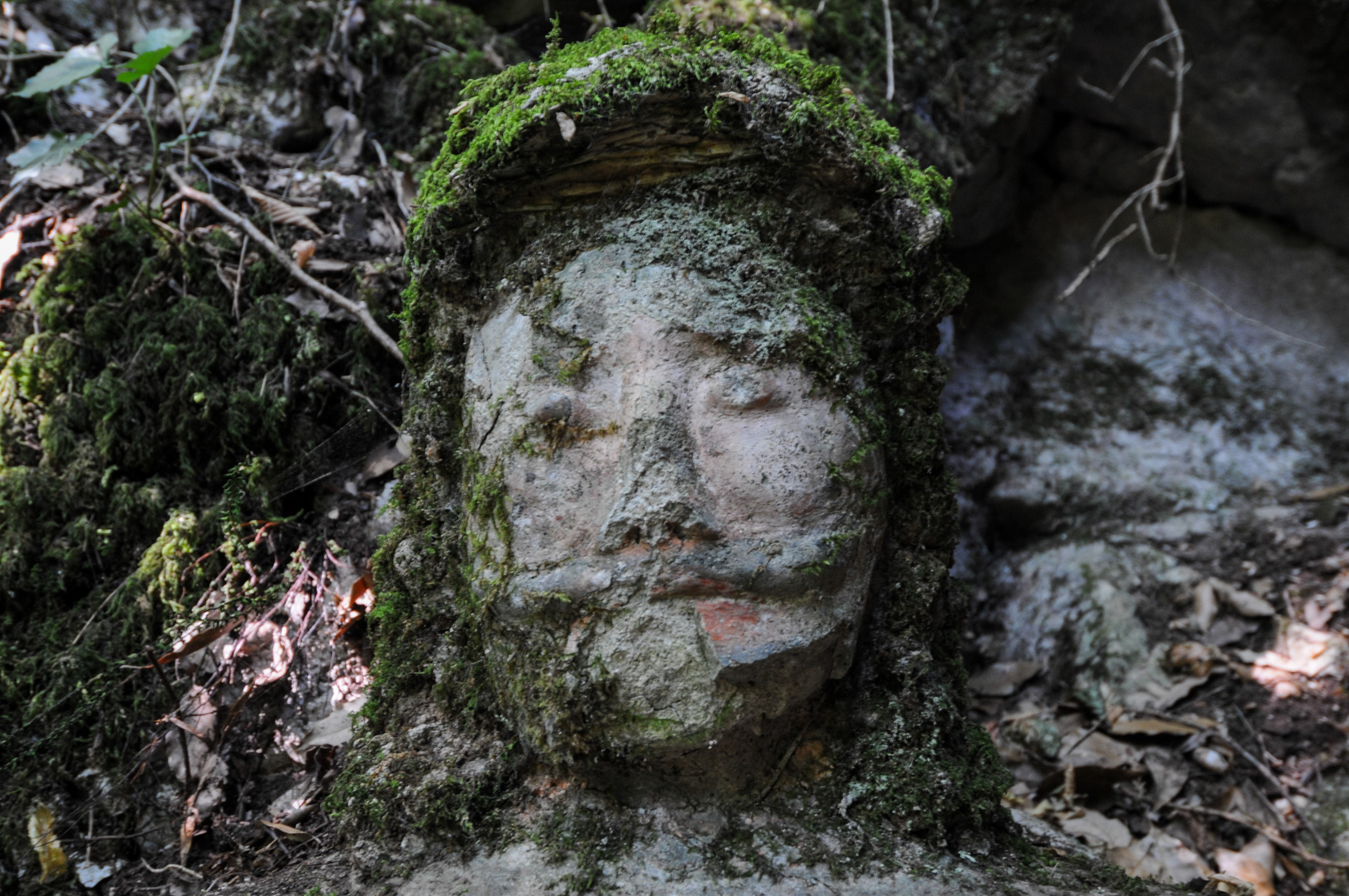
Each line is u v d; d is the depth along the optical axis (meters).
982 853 1.56
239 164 2.57
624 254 1.55
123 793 1.94
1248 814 2.52
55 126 2.58
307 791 1.95
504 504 1.51
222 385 2.27
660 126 1.55
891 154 1.70
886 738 1.59
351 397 2.33
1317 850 2.48
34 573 2.12
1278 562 3.10
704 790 1.53
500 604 1.50
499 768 1.58
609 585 1.44
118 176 2.46
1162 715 2.74
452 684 1.66
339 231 2.50
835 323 1.59
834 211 1.60
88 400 2.21
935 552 1.69
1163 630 2.99
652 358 1.49
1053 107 3.55
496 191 1.57
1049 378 3.55
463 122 1.64
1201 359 3.51
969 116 3.08
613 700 1.45
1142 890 1.53
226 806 1.94
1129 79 3.36
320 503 2.25
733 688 1.44
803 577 1.45
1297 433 3.39
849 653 1.54
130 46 2.77
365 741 1.67
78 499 2.18
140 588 2.09
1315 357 3.48
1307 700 2.76
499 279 1.62
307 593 2.13
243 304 2.37
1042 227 3.71
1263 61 3.20
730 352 1.50
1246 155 3.42
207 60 2.75
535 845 1.50
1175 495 3.29
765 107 1.50
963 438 3.35
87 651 2.04
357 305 2.32
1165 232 3.68
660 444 1.45
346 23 2.71
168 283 2.35
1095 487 3.31
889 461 1.67
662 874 1.45
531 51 2.95
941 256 1.70
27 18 2.69
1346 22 3.04
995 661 3.08
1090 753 2.67
